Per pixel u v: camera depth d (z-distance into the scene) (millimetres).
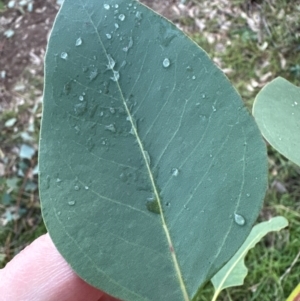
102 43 100
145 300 99
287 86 131
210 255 99
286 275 330
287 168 359
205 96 100
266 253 337
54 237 96
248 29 426
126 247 100
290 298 127
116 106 101
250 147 99
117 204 100
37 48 449
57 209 97
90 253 98
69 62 99
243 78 405
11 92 427
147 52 101
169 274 100
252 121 99
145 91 101
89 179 99
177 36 101
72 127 99
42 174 97
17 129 405
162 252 101
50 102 98
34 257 174
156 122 102
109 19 101
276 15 429
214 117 100
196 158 101
